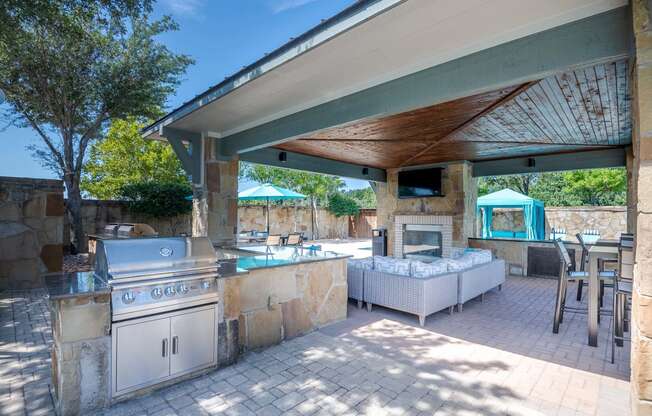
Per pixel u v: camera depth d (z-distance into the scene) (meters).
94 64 7.61
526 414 2.27
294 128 4.06
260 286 3.30
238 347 3.04
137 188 8.98
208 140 5.16
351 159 7.54
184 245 2.69
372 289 4.59
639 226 1.70
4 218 5.25
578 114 4.13
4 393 2.43
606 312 4.07
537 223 10.40
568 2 2.09
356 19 2.26
